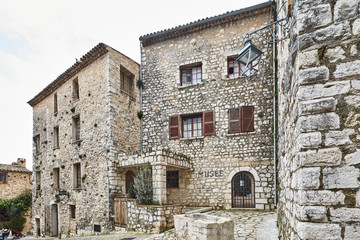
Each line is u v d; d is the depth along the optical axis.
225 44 12.12
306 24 2.71
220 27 12.32
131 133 12.88
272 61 11.16
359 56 2.50
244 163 11.09
